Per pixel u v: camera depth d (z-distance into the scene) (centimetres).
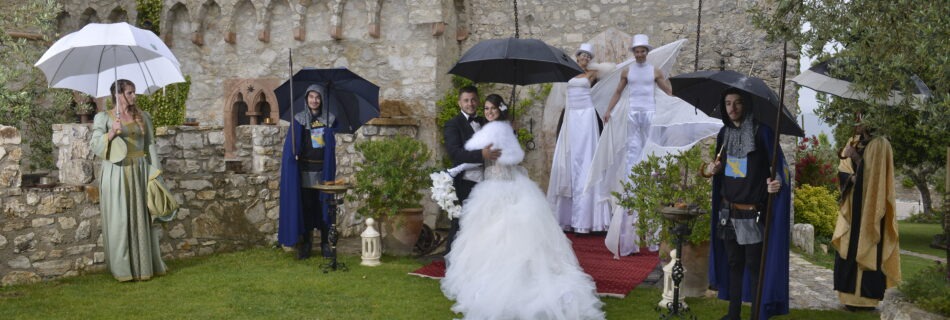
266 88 1055
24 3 1030
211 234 729
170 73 626
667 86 795
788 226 446
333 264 649
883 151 518
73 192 616
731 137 456
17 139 575
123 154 582
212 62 1095
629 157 800
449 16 989
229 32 1064
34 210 586
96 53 617
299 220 686
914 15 388
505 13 1020
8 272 570
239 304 518
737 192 448
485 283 462
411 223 734
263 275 623
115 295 543
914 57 407
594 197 841
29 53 873
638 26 963
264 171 780
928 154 1509
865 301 528
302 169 699
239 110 1091
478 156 512
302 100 733
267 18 1050
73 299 527
